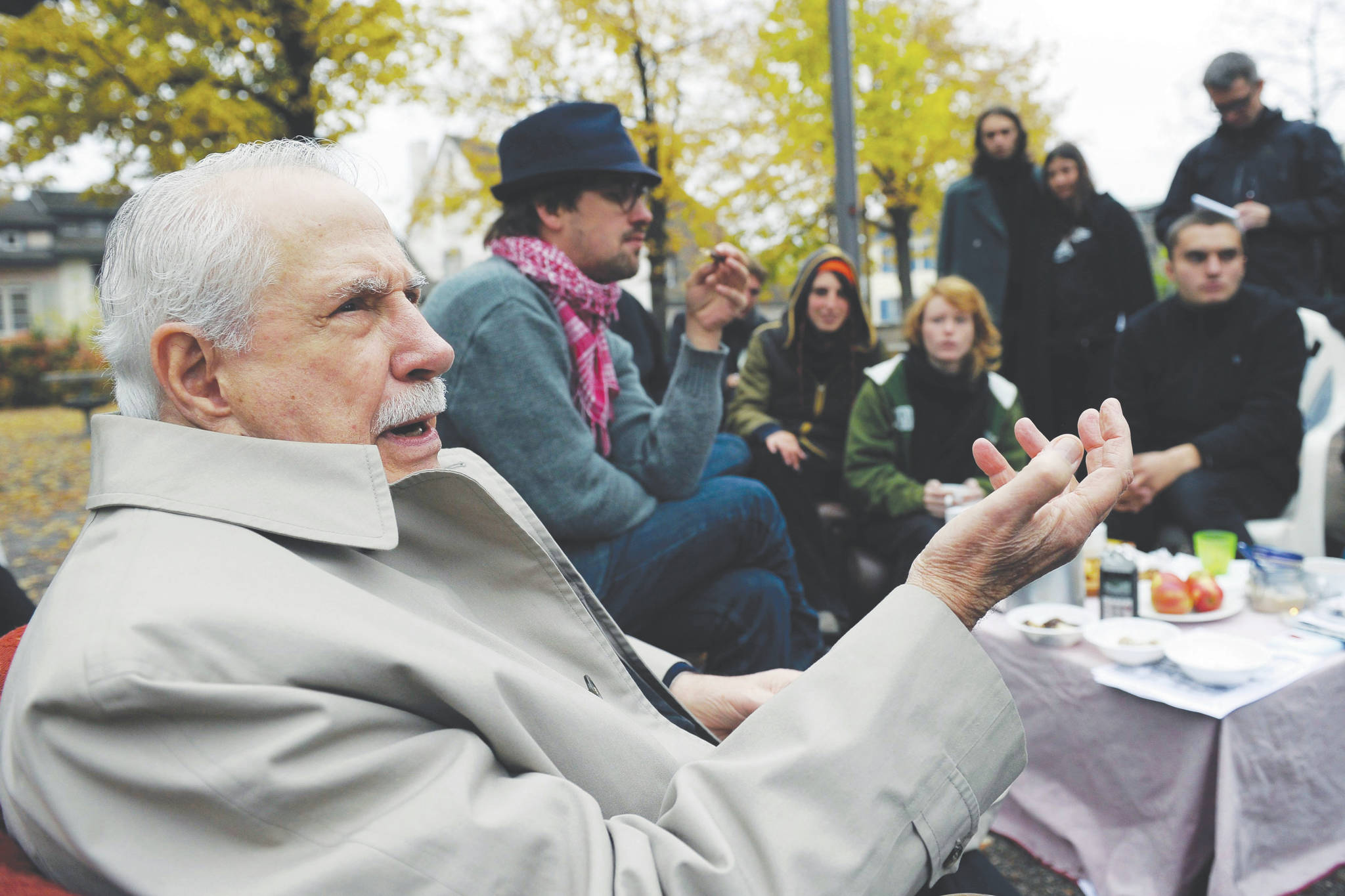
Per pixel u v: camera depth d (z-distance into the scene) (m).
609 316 2.13
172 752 0.63
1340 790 1.79
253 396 0.85
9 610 1.84
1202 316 3.19
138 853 0.62
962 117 11.20
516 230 2.10
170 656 0.65
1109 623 1.95
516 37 8.84
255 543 0.77
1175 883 1.69
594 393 2.03
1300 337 3.08
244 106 7.98
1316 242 3.97
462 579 1.03
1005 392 3.21
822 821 0.73
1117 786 1.79
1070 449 0.83
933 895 1.09
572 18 8.62
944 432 3.18
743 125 9.38
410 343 0.93
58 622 0.68
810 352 3.68
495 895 0.67
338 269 0.86
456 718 0.77
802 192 9.48
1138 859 1.74
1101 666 1.83
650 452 2.03
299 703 0.66
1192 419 3.24
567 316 2.01
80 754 0.62
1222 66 4.06
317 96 8.37
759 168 9.34
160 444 0.81
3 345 20.88
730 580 2.07
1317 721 1.73
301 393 0.86
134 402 0.87
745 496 2.07
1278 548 2.99
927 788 0.77
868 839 0.74
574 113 2.01
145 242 0.84
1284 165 4.03
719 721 1.33
